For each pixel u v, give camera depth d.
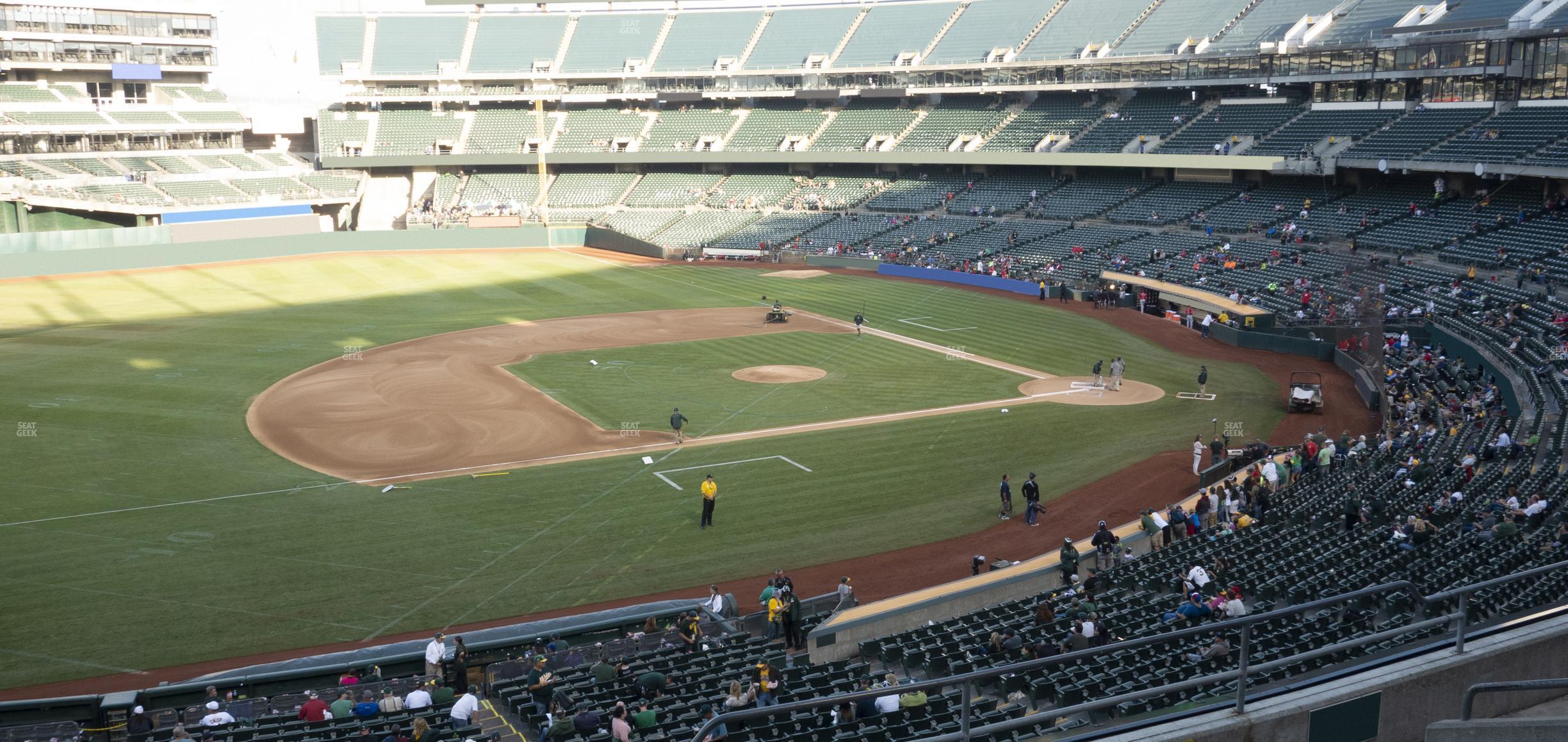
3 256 77.94
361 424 43.91
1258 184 82.25
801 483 37.03
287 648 25.05
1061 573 27.20
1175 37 88.88
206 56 104.25
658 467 38.69
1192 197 83.69
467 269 89.88
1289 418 45.09
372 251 97.75
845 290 79.00
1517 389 39.38
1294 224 73.06
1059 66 93.44
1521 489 26.83
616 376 52.56
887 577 29.48
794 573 29.77
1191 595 21.11
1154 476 37.59
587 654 22.94
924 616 24.86
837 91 105.19
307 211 102.50
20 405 45.66
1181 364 55.31
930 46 102.88
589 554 30.97
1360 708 9.48
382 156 108.81
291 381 51.16
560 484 36.81
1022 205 92.25
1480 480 29.14
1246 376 52.50
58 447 40.03
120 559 30.03
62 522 32.72
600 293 78.38
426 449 40.78
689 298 76.25
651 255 97.75
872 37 106.44
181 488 35.91
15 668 23.95
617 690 19.80
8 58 89.62
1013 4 102.62
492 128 112.38
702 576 29.52
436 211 108.19
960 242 88.88
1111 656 19.02
